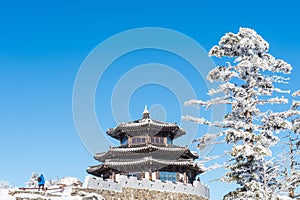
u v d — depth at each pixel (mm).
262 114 29391
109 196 45844
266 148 27562
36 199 35250
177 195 52812
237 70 29797
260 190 27750
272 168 28844
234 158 29422
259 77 29922
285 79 29828
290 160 28969
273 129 29297
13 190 36750
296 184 28422
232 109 29984
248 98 29594
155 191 51031
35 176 49469
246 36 30297
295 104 29328
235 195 29188
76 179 49750
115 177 55031
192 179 59719
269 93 29562
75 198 37625
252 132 29141
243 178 29250
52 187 44688
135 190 49250
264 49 30422
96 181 44906
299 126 29266
